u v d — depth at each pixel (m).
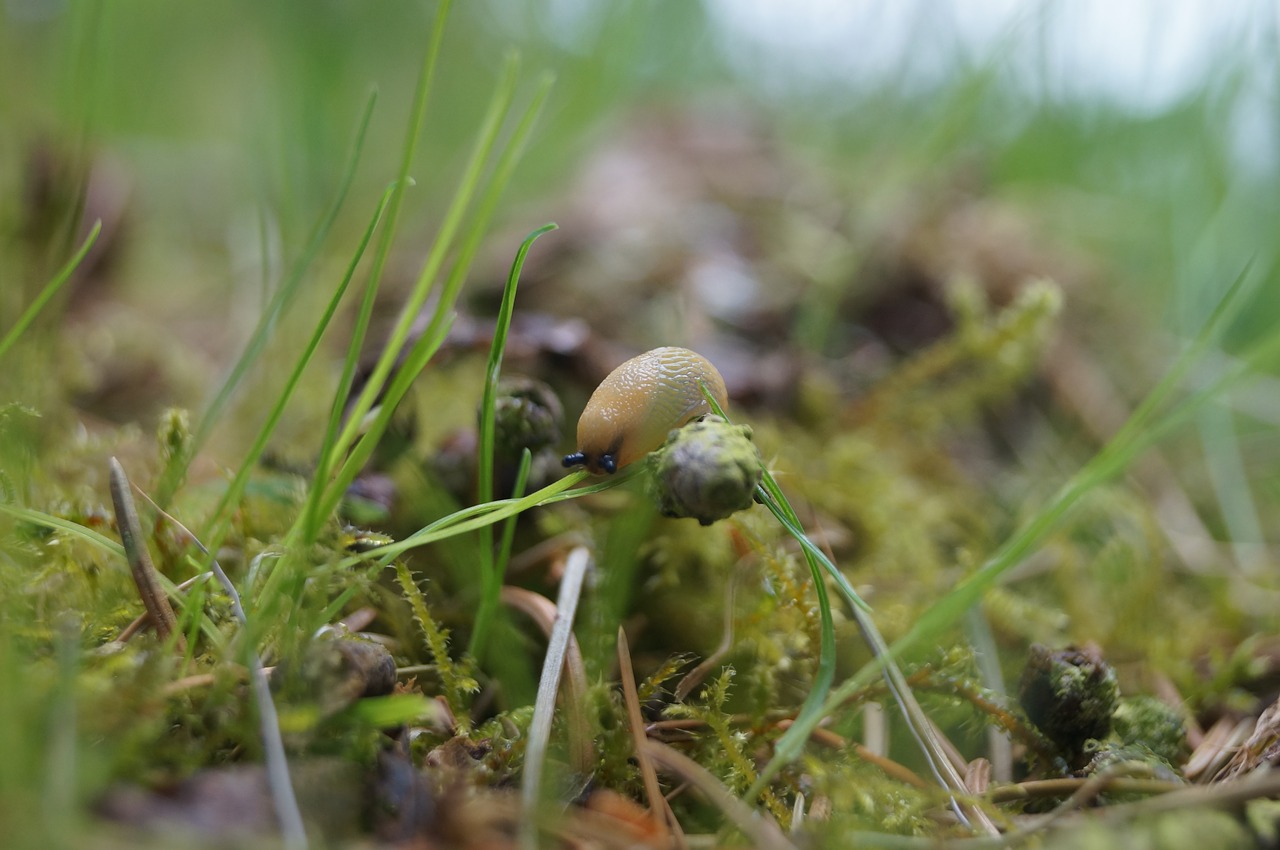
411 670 0.16
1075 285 0.31
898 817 0.14
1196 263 0.30
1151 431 0.16
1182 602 0.21
